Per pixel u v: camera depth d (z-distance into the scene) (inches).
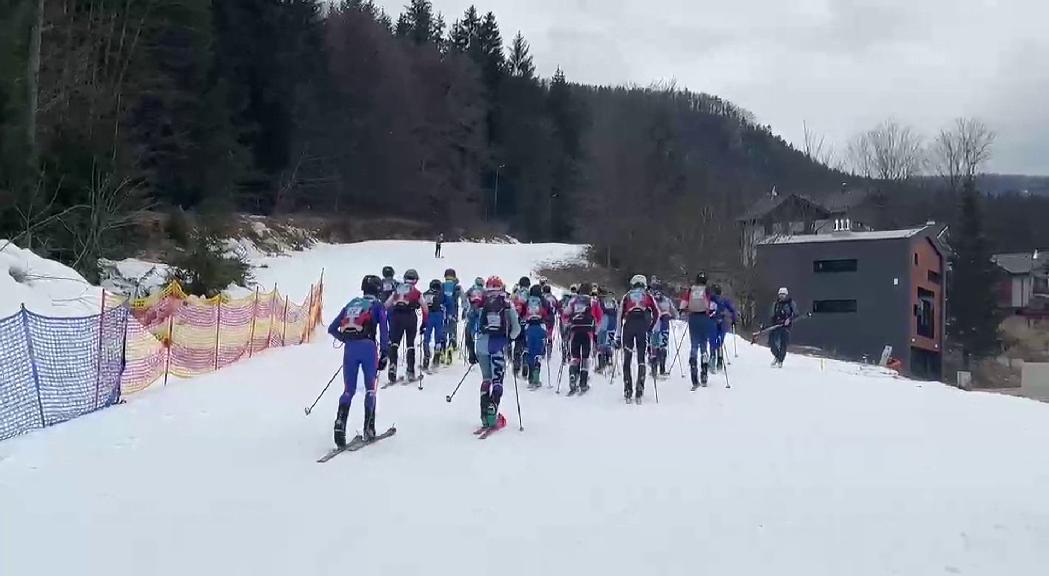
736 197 2844.5
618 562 211.2
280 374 587.8
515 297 622.2
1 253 614.9
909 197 2901.1
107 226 996.6
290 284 1416.1
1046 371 1435.8
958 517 247.1
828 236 2018.9
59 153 1034.7
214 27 1998.0
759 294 1913.1
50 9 1240.8
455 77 3245.6
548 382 582.9
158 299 681.0
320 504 267.6
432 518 251.4
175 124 1718.8
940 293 2053.4
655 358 528.1
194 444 356.8
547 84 4015.8
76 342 431.5
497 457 339.0
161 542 227.8
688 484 292.2
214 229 1226.0
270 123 2290.8
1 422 362.9
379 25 3216.0
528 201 3348.9
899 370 1352.1
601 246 2369.6
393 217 2716.5
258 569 207.0
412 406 467.2
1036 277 3115.2
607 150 3474.4
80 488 283.4
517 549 221.8
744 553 217.2
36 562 211.3
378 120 2741.1
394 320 553.6
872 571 202.8
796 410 469.1
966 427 415.2
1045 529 234.2
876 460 332.5
